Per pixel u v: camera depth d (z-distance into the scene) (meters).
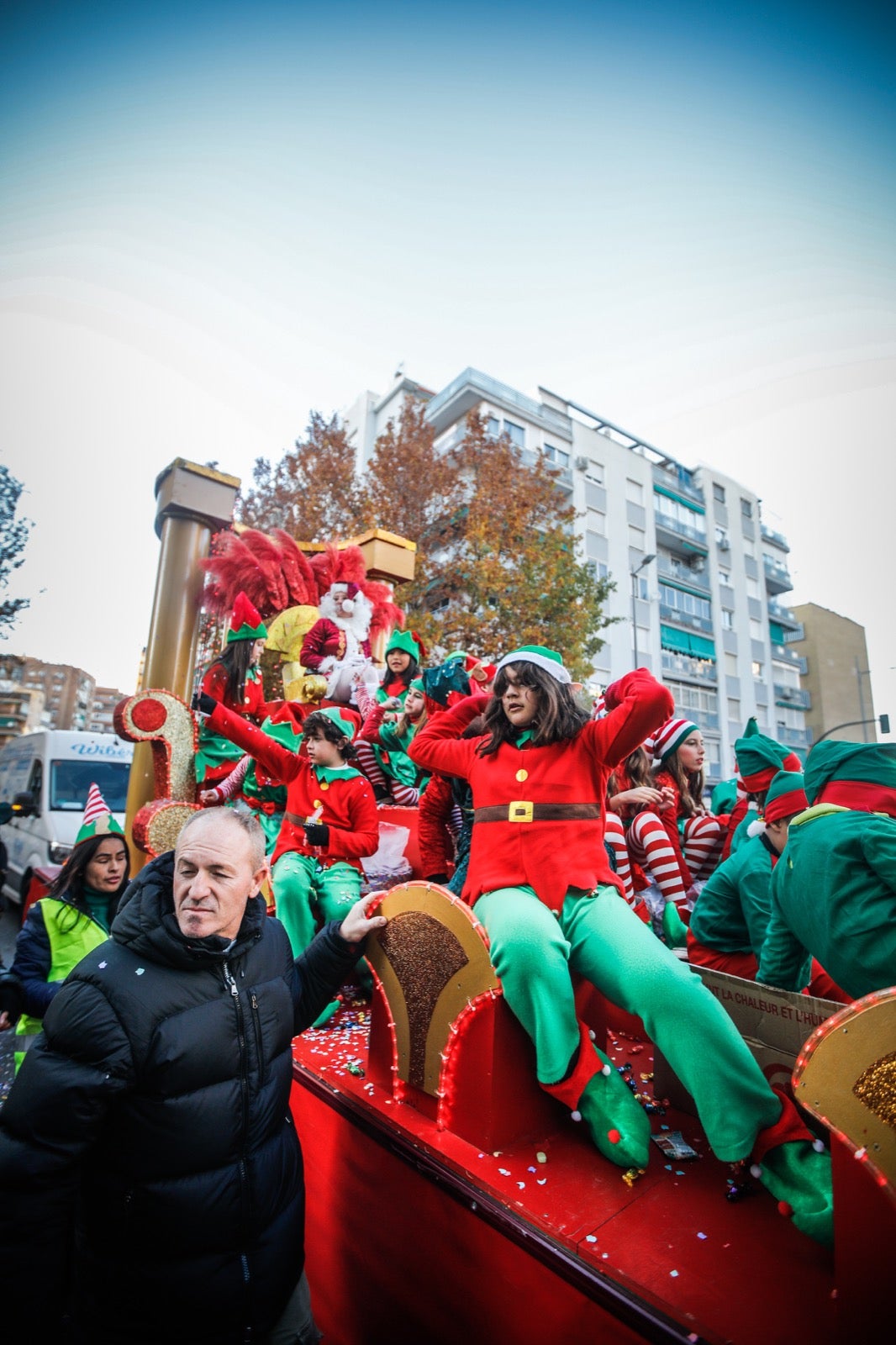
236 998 1.56
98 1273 1.45
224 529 5.83
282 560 5.86
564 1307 1.39
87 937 2.83
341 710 5.07
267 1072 1.59
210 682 4.81
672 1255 1.41
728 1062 1.62
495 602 19.02
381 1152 1.95
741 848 2.63
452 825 3.30
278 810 4.55
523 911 1.93
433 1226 1.73
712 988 2.02
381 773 4.84
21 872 8.00
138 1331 1.42
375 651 6.60
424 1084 1.98
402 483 19.80
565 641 18.89
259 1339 1.50
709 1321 1.22
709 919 2.68
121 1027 1.42
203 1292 1.43
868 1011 1.21
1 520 8.94
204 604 5.61
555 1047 1.78
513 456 21.92
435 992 1.96
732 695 36.66
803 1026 1.77
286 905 3.15
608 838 3.18
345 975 1.99
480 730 2.77
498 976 1.85
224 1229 1.46
